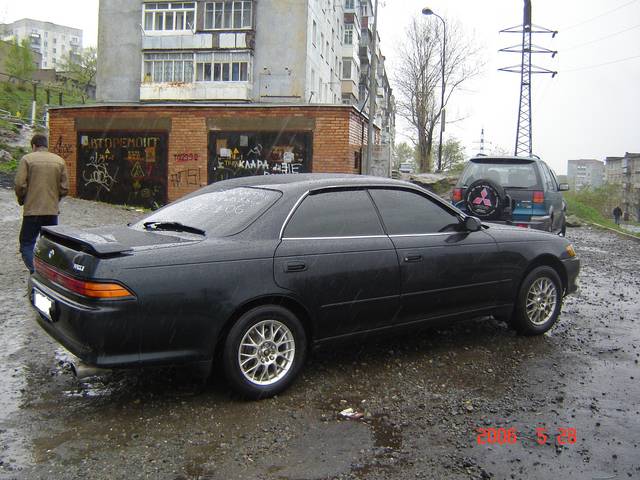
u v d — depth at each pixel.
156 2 35.19
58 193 6.73
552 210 9.94
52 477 2.96
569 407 3.91
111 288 3.41
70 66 62.28
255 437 3.43
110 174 16.67
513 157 9.83
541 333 5.48
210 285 3.68
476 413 3.80
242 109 15.74
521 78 34.78
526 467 3.13
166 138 16.23
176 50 35.00
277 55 35.25
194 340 3.66
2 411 3.71
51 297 3.79
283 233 4.09
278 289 3.92
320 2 38.97
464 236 5.00
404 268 4.53
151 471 3.04
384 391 4.14
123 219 13.20
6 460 3.11
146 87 35.09
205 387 4.16
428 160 37.84
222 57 34.66
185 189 16.19
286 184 4.42
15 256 8.28
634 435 3.52
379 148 18.83
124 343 3.46
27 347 4.88
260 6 35.28
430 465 3.14
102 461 3.13
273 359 3.98
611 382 4.37
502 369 4.61
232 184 4.82
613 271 9.73
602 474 3.07
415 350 5.02
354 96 51.56
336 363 4.67
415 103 37.72
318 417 3.71
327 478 3.00
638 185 101.00
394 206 4.74
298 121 15.46
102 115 16.62
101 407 3.81
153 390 4.11
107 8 37.41
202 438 3.41
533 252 5.37
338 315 4.24
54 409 3.77
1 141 21.88
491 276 5.07
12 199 13.35
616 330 5.83
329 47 43.56
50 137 17.20
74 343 3.55
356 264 4.28
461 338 5.38
